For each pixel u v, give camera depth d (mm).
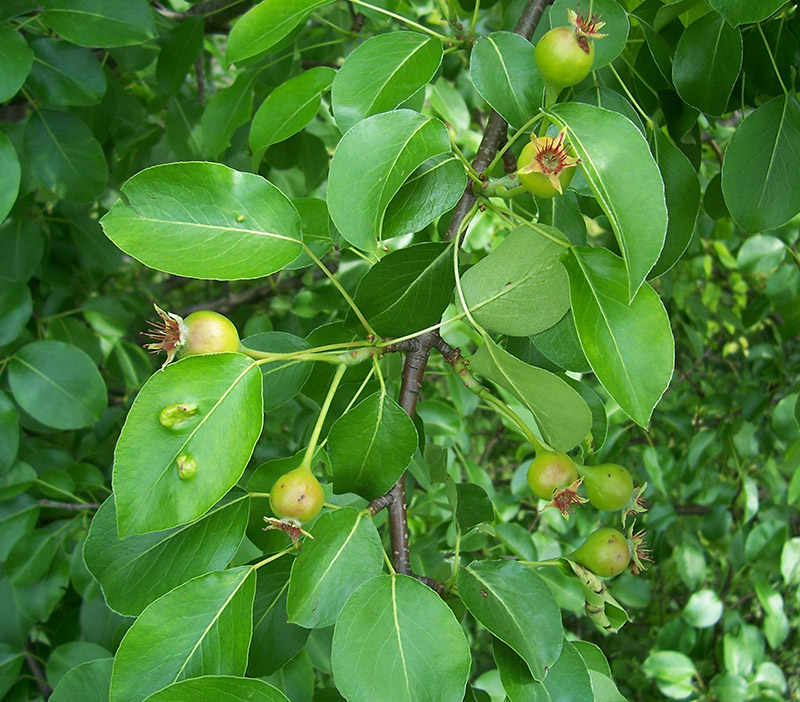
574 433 260
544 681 256
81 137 443
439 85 494
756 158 296
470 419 873
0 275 449
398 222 256
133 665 227
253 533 278
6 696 451
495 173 287
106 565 252
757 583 658
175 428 215
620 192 214
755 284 787
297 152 501
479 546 440
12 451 434
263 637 275
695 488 679
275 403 294
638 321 227
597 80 326
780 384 701
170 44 449
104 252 573
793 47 320
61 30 374
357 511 250
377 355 264
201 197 245
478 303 264
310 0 287
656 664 644
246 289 728
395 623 230
